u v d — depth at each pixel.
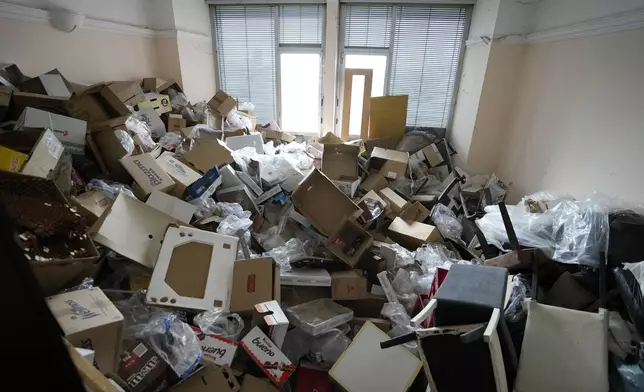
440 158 3.54
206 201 2.02
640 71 1.71
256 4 3.71
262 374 1.33
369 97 3.88
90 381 0.71
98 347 0.94
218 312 1.39
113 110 2.19
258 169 2.43
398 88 3.87
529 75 2.83
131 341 1.13
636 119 1.73
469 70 3.42
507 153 3.12
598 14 2.02
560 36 2.40
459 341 1.04
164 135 2.79
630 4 1.77
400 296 1.80
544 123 2.56
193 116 3.16
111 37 2.93
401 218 2.49
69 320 0.93
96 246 1.33
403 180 3.10
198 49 3.73
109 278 1.43
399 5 3.54
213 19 3.87
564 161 2.29
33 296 0.42
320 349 1.56
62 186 1.56
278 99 4.12
